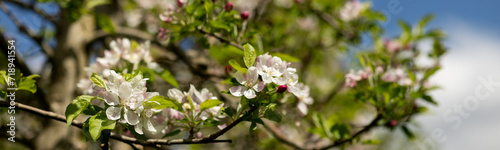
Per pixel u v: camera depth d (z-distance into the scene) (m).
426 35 4.30
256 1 4.67
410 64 4.05
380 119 3.17
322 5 4.80
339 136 3.24
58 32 4.83
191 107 2.05
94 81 1.77
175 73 4.50
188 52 4.71
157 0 5.31
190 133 2.09
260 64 1.86
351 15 4.74
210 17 2.64
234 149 5.49
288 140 3.84
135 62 2.63
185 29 2.66
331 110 5.78
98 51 5.55
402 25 4.34
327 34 5.52
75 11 3.68
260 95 1.86
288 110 2.75
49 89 4.46
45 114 1.82
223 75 4.03
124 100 1.75
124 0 5.64
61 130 4.18
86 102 1.69
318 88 5.95
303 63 5.73
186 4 2.69
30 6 4.10
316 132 3.30
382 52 4.39
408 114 3.27
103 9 5.39
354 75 3.24
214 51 3.27
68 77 4.52
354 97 3.22
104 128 1.67
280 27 4.84
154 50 5.12
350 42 4.91
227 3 2.65
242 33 2.77
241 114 1.92
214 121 2.07
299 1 4.82
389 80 3.29
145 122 1.84
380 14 4.61
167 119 2.15
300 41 5.75
